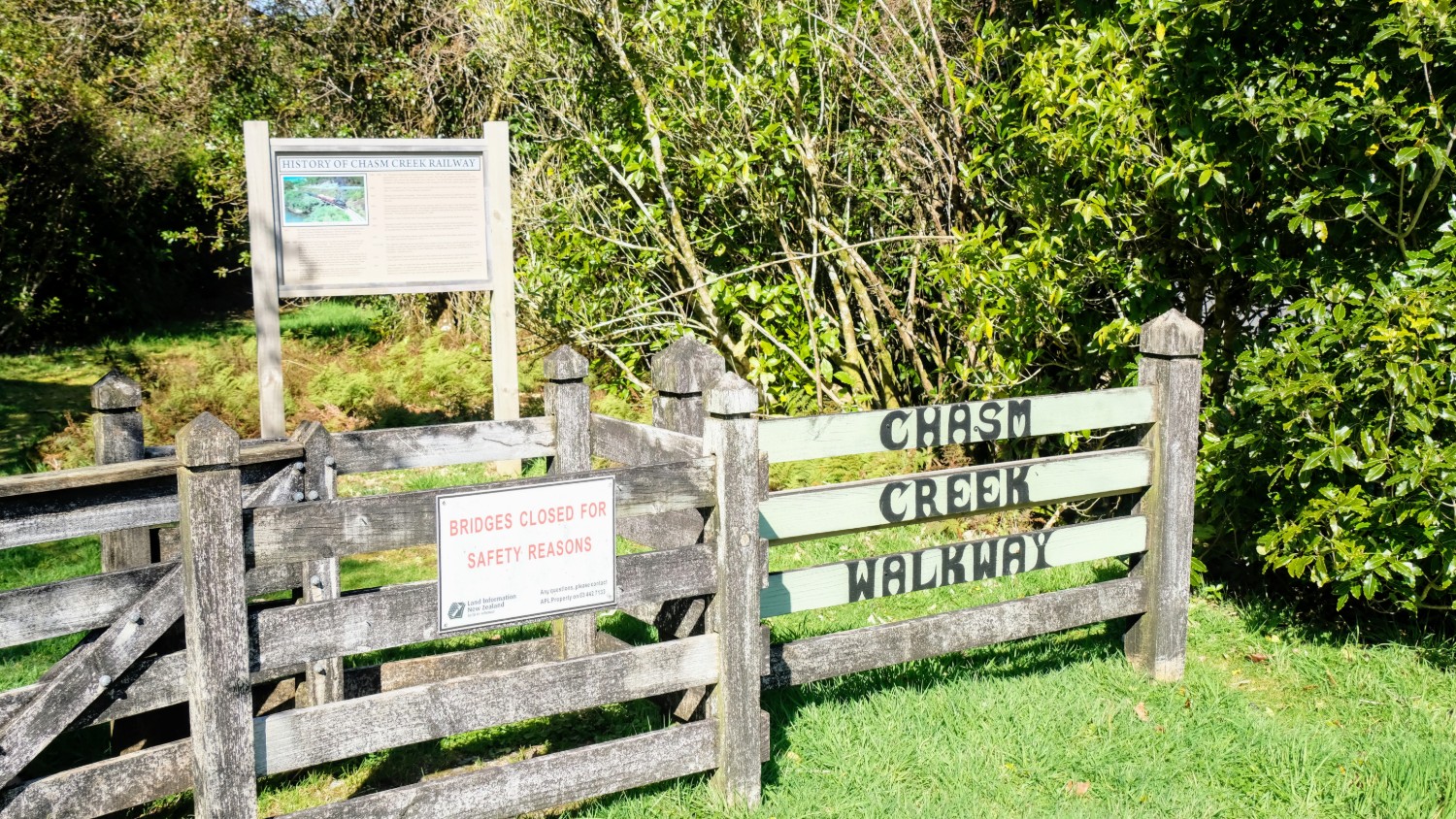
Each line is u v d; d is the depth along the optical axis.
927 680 4.65
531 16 9.41
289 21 15.23
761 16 8.04
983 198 7.22
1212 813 3.67
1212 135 5.25
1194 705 4.46
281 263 6.70
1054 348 6.98
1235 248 5.48
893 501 4.24
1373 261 5.03
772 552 6.51
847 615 5.49
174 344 15.62
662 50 8.38
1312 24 5.16
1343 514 4.77
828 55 7.99
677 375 4.23
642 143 8.91
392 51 14.88
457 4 12.33
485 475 8.39
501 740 4.25
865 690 4.53
